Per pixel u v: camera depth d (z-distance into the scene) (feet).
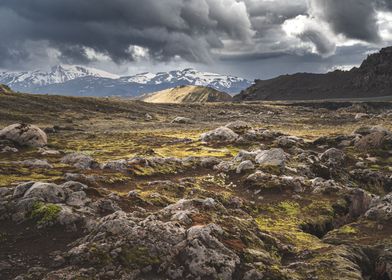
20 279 69.00
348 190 159.12
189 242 80.07
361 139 281.95
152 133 399.24
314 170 200.03
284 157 197.47
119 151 263.08
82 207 100.94
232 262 78.28
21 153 230.48
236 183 171.42
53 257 77.97
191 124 513.45
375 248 100.42
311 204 146.51
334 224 136.05
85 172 158.92
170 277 74.23
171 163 195.11
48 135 365.20
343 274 81.56
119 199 113.80
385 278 90.74
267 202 147.95
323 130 432.25
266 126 485.56
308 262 88.28
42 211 94.79
